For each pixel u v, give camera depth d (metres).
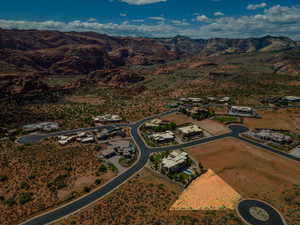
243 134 134.88
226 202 73.56
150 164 102.06
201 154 110.69
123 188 83.00
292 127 144.62
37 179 88.12
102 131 144.62
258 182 84.81
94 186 84.81
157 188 82.25
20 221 67.25
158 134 135.00
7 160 100.94
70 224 64.94
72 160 103.94
